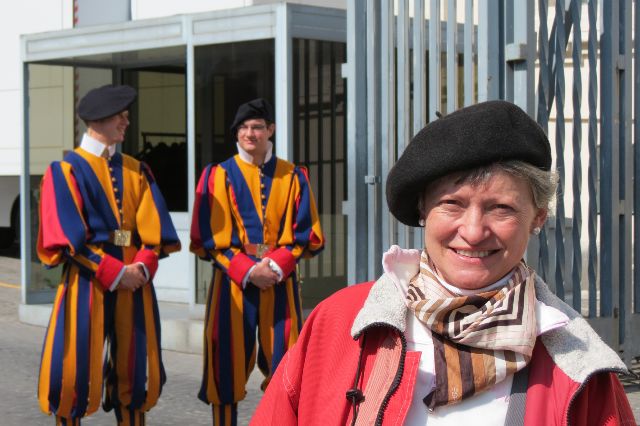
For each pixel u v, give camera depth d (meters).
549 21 8.58
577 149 5.95
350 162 6.22
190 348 8.52
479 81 5.38
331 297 2.37
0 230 16.94
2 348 8.77
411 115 7.09
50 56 9.85
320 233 6.11
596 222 6.11
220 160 8.97
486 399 2.07
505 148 2.03
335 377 2.25
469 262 2.10
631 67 6.18
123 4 11.18
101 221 5.61
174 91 9.66
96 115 5.64
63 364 5.50
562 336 2.07
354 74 6.20
